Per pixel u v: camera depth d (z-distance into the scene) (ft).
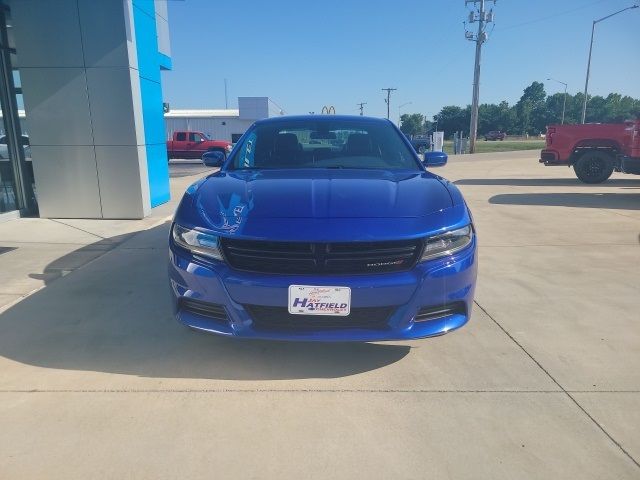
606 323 12.51
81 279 15.55
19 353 10.61
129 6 24.40
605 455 7.57
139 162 25.54
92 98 24.68
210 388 9.32
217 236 9.16
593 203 32.65
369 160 13.38
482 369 10.14
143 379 9.61
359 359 10.52
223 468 7.21
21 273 16.16
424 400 8.99
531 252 19.66
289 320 9.11
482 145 180.86
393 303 8.94
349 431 8.09
